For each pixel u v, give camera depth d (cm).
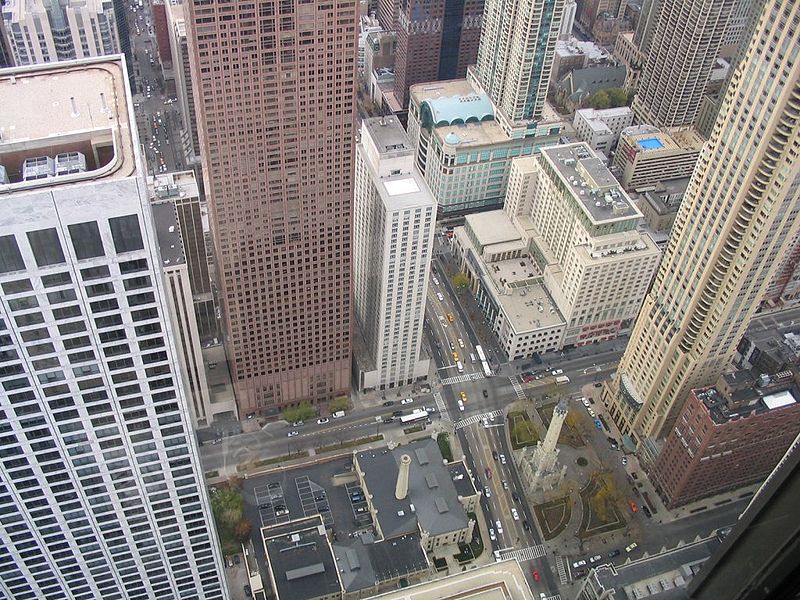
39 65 12156
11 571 16412
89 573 17425
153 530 16912
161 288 11794
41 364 12238
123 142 11200
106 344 12338
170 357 12962
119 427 13950
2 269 10706
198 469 15588
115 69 12375
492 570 15250
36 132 11244
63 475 14525
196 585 19462
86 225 10606
